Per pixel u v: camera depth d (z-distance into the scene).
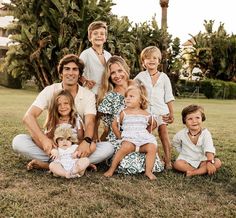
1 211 3.17
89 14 21.27
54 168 4.15
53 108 4.54
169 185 4.00
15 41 22.75
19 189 3.76
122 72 4.85
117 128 4.60
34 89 29.78
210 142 4.52
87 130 4.51
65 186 3.86
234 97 28.19
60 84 4.77
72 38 21.28
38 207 3.28
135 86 4.58
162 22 27.52
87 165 4.21
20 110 11.98
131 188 3.85
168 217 3.12
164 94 5.22
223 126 9.32
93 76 5.22
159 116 5.11
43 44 21.28
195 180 4.22
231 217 3.18
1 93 23.66
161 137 5.13
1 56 38.62
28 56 22.50
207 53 33.12
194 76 36.19
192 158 4.57
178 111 13.84
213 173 4.44
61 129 4.34
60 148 4.30
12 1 22.20
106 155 4.51
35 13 21.52
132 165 4.38
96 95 5.05
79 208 3.25
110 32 21.92
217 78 33.66
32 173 4.34
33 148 4.43
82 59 5.26
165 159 4.96
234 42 32.31
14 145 4.46
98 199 3.51
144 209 3.28
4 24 39.34
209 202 3.54
